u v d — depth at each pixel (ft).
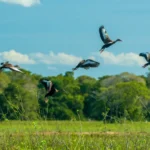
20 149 103.35
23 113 110.22
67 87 413.80
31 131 108.99
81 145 95.14
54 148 97.86
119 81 429.79
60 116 306.55
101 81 442.91
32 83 353.10
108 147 91.56
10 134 110.32
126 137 95.86
